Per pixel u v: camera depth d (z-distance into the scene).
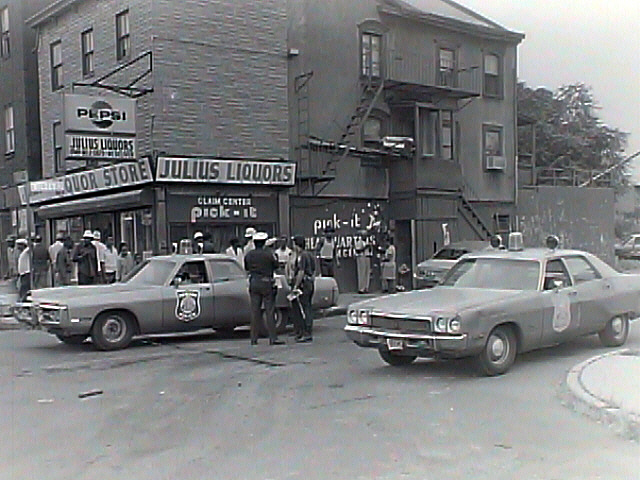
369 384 9.42
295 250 14.75
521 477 5.82
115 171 20.62
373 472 5.95
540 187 31.59
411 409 8.04
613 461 6.21
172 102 20.69
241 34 22.00
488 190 29.45
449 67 28.06
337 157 23.95
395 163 25.77
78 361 11.59
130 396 8.96
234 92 21.84
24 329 15.95
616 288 11.77
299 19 23.52
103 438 7.11
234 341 13.73
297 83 23.41
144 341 13.80
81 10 24.16
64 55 25.33
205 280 13.66
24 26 27.78
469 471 5.96
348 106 24.69
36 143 28.00
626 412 7.23
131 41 21.48
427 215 25.62
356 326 10.12
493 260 11.14
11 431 7.43
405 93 26.11
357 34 25.06
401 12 25.95
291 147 23.23
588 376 8.95
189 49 21.05
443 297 10.11
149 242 20.73
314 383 9.55
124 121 19.48
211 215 20.94
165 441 6.95
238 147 21.89
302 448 6.63
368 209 25.36
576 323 10.92
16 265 21.84
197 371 10.58
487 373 9.70
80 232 24.39
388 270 24.19
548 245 11.86
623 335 12.05
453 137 27.77
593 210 33.56
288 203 22.67
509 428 7.23
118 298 12.70
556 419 7.55
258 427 7.38
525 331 10.04
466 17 29.88
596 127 53.88
